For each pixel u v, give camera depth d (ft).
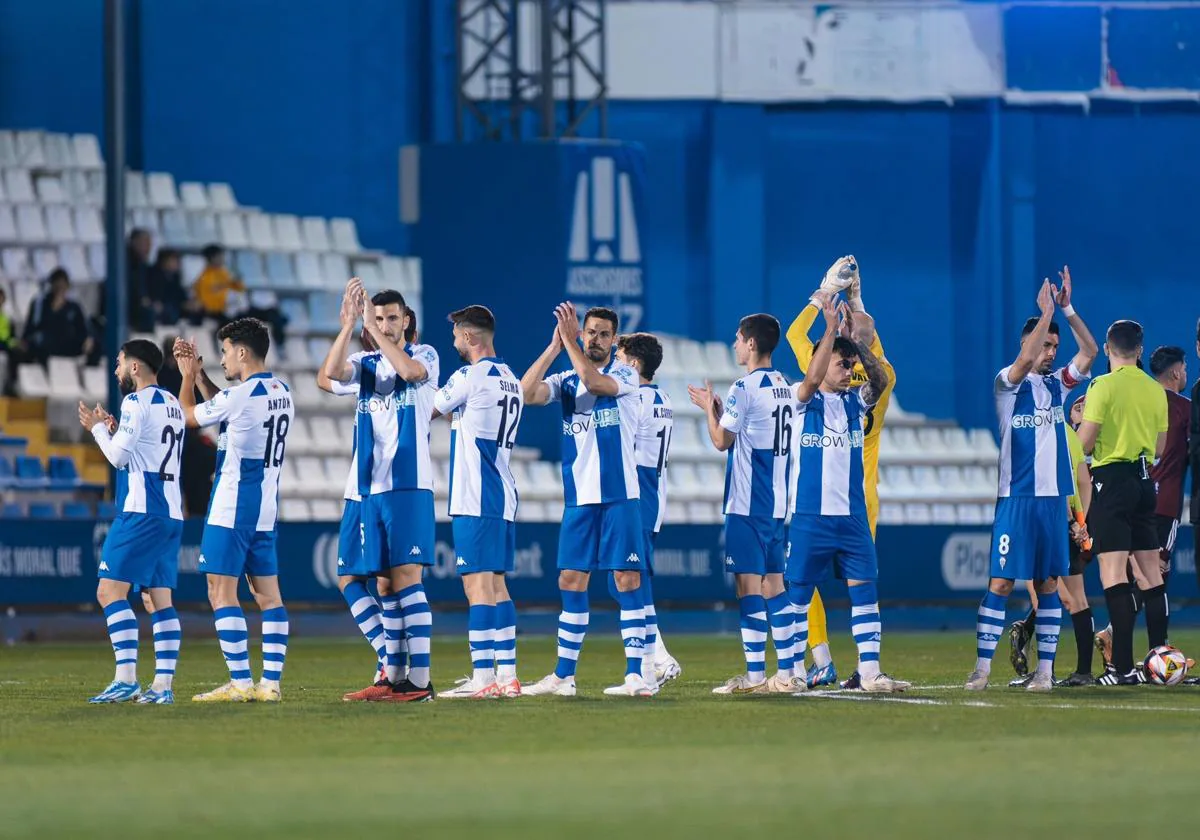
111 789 71.51
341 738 89.92
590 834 60.08
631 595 118.01
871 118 346.33
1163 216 351.87
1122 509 125.18
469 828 61.46
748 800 67.41
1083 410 129.18
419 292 328.49
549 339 304.30
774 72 338.13
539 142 304.71
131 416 112.78
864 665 119.85
